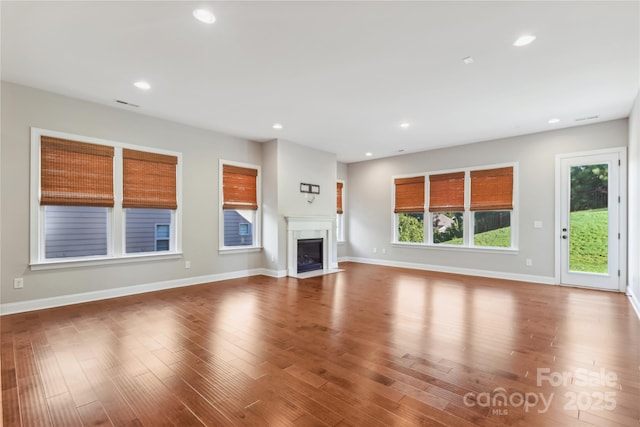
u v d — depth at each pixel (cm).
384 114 454
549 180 531
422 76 333
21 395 197
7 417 175
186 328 316
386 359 248
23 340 283
